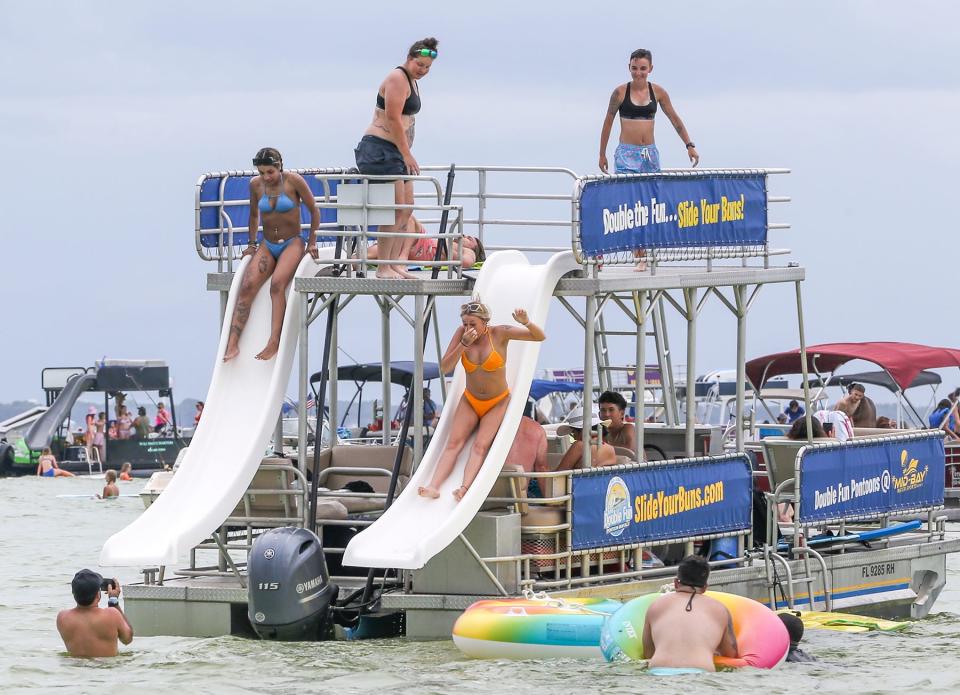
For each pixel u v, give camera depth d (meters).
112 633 35.09
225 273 42.28
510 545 36.06
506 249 42.16
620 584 38.00
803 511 41.59
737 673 32.19
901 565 45.91
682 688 30.78
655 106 45.41
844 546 45.19
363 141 41.53
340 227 46.84
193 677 32.72
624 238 38.66
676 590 33.25
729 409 106.75
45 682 32.59
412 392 38.47
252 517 38.62
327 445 53.56
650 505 38.62
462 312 36.84
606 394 43.00
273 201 40.22
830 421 51.00
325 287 38.28
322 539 39.56
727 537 41.34
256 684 31.97
